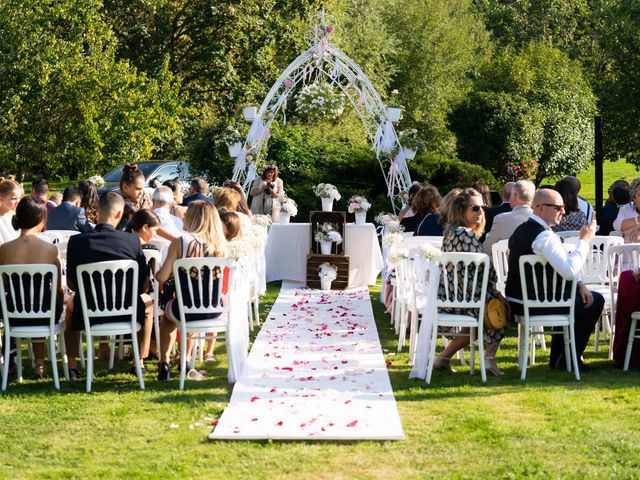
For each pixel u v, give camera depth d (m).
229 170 15.45
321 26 13.25
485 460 4.48
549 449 4.63
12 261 6.29
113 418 5.36
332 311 9.22
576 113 23.73
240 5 22.48
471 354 6.43
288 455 4.61
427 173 15.49
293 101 18.81
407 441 4.82
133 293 6.15
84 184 9.23
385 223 10.18
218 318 6.29
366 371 6.50
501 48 31.58
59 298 6.37
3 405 5.71
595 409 5.41
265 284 10.53
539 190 6.39
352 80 13.43
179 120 20.52
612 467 4.34
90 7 18.73
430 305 6.27
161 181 17.58
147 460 4.56
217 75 22.67
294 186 14.86
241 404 5.58
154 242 7.27
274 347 7.37
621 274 6.62
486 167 22.98
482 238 9.05
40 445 4.85
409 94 29.31
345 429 4.99
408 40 29.50
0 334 6.81
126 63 19.17
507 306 6.30
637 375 6.41
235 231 7.39
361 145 17.52
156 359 7.15
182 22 23.59
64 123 18.83
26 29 17.97
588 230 6.27
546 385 6.08
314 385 6.09
